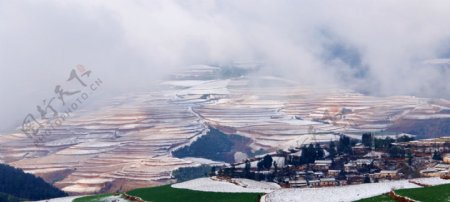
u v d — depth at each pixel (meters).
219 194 137.25
